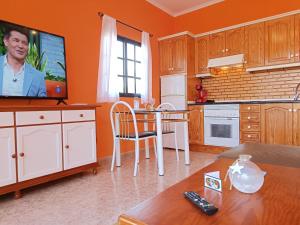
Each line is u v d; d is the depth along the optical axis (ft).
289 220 2.14
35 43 7.95
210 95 14.55
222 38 13.08
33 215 5.41
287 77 11.82
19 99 7.78
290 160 4.81
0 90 6.97
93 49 10.60
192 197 2.63
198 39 14.11
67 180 8.00
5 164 6.14
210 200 2.64
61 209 5.71
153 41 14.30
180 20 15.89
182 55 13.62
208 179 3.08
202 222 2.13
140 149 13.34
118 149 9.85
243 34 12.34
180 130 13.60
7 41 7.20
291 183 3.15
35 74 7.89
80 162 8.15
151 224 2.11
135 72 13.19
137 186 7.30
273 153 5.35
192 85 13.96
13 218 5.27
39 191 6.97
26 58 7.66
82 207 5.81
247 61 12.23
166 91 14.29
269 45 11.54
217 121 12.34
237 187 2.94
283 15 11.10
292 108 10.18
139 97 13.28
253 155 5.28
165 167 9.61
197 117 13.14
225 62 12.69
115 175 8.55
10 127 6.26
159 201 2.64
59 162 7.47
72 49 9.70
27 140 6.63
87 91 10.30
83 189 7.09
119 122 9.84
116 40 11.23
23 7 8.06
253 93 12.89
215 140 12.43
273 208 2.40
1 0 7.49
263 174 2.99
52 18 8.97
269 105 10.74
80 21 10.04
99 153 10.73
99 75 10.69
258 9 12.82
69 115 7.84
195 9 15.19
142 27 13.43
